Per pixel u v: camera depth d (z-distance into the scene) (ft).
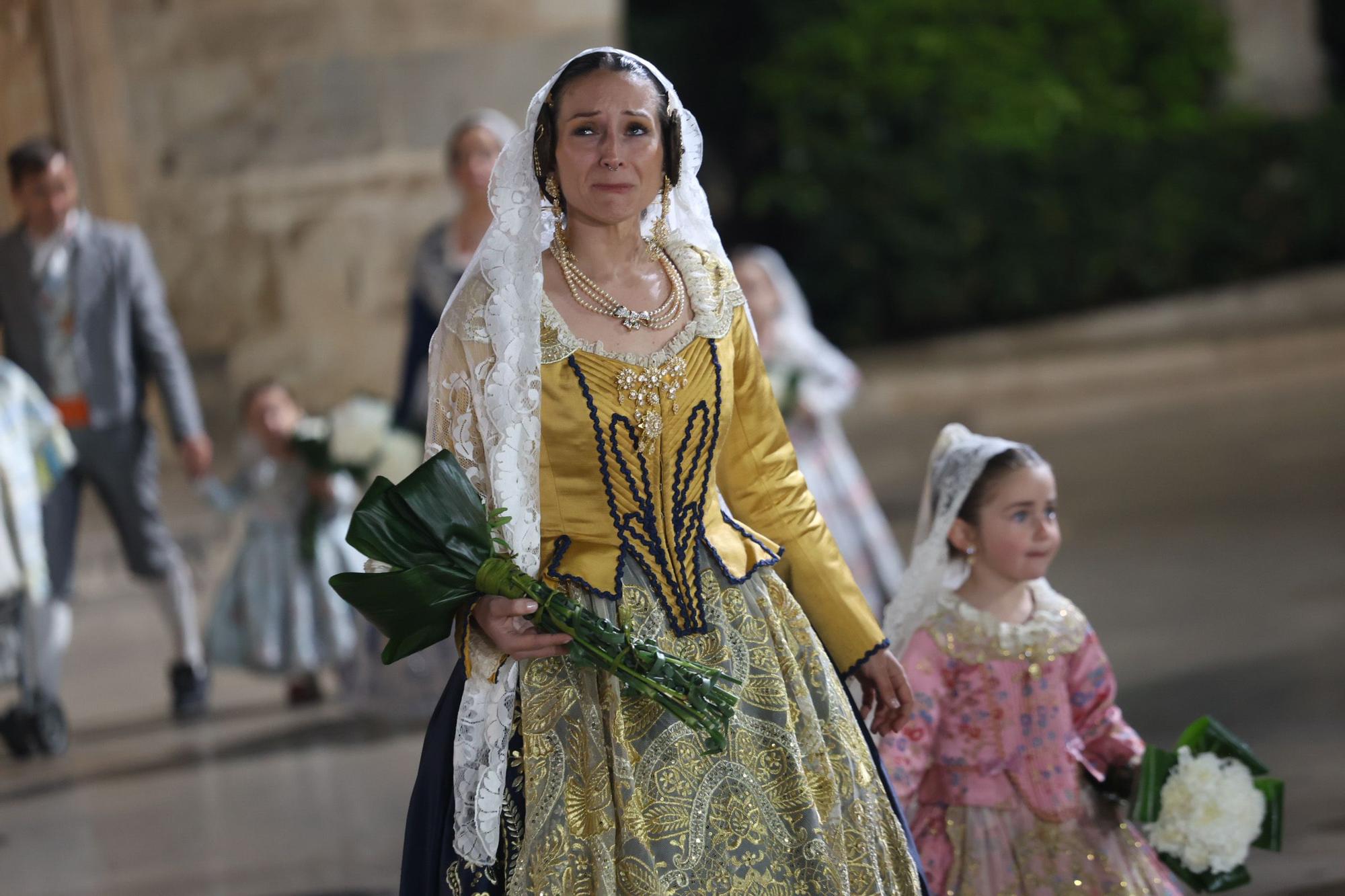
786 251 107.24
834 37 105.60
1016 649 19.76
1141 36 113.19
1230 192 106.32
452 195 54.85
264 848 28.22
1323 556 45.52
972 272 102.53
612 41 54.49
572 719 16.24
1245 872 19.38
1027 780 19.67
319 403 54.90
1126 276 105.50
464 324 16.49
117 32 52.85
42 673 35.70
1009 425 76.95
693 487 16.93
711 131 111.34
